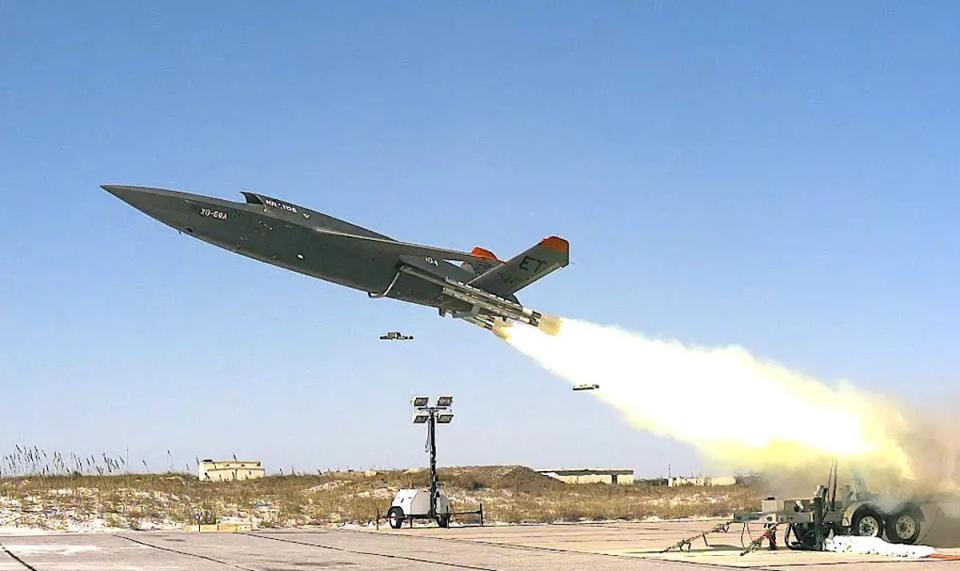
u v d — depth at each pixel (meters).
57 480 68.25
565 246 37.22
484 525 53.12
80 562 30.16
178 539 42.16
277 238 33.69
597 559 30.12
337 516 57.62
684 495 81.94
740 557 30.44
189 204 32.38
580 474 115.25
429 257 36.38
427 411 51.25
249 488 72.38
